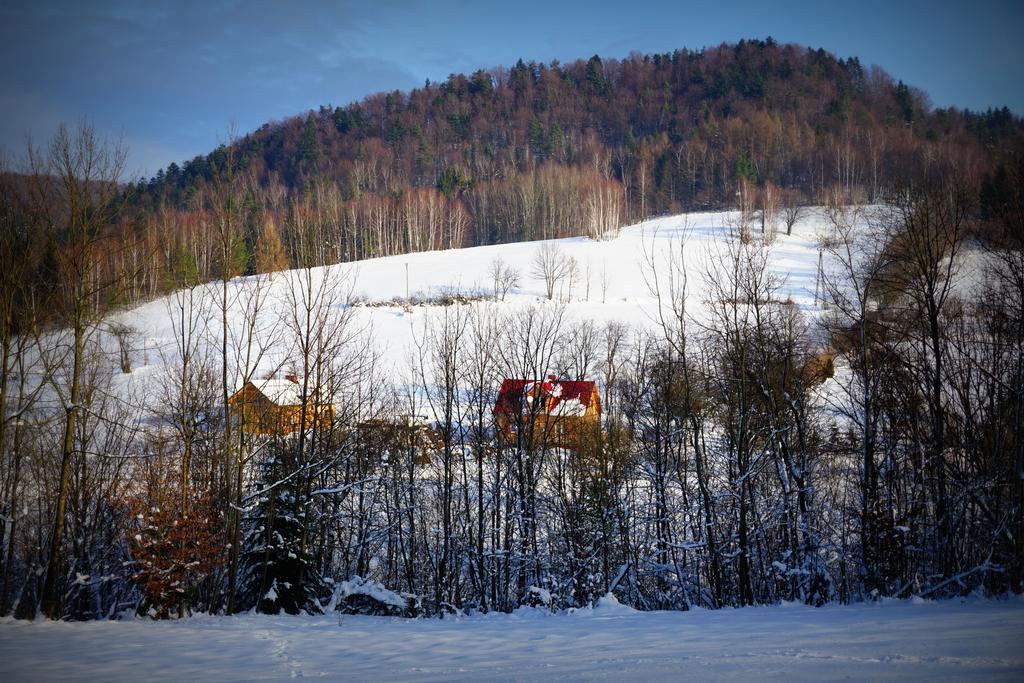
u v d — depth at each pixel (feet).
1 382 63.16
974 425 62.54
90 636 48.34
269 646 43.16
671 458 76.02
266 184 613.11
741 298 72.18
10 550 66.03
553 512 78.54
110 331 69.10
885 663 25.02
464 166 654.53
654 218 488.85
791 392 67.05
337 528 79.92
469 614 66.39
